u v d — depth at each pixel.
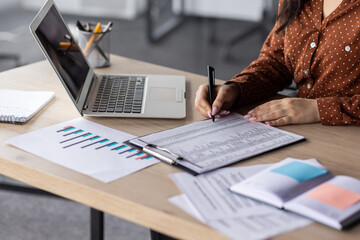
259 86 1.41
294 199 0.84
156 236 1.25
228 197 0.88
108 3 5.37
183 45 4.59
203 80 1.53
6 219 2.09
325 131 1.19
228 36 4.84
